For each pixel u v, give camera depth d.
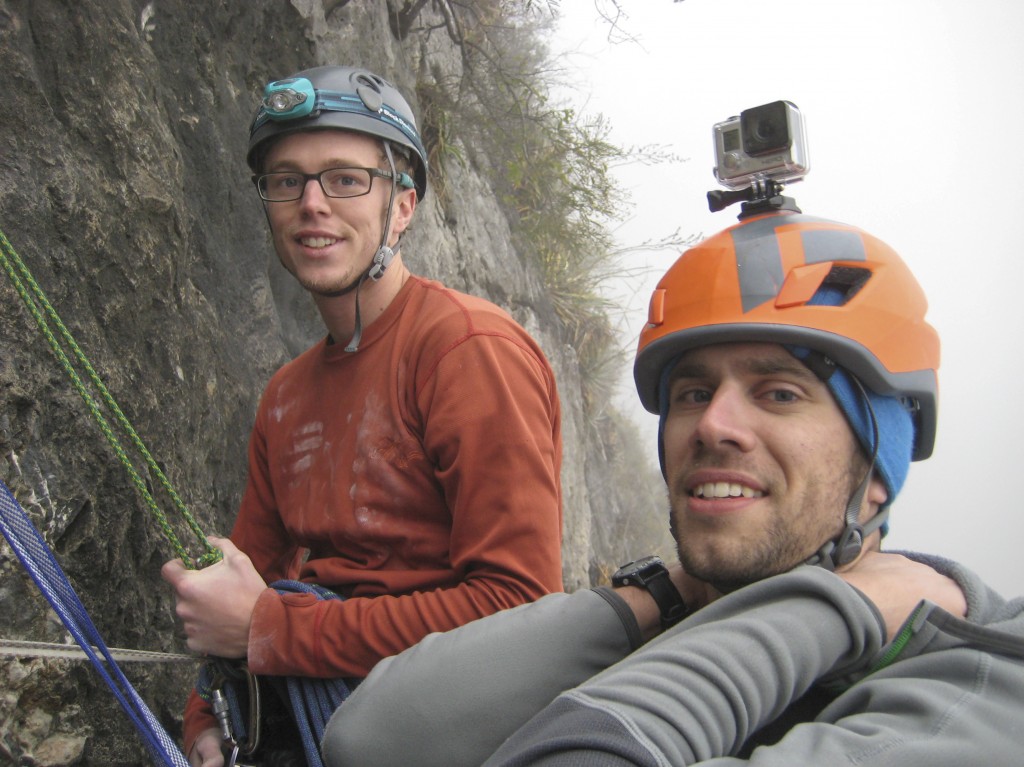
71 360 2.08
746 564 1.13
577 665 1.27
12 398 1.87
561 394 8.28
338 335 2.03
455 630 1.37
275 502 2.16
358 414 1.93
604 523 9.78
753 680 0.98
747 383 1.18
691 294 1.21
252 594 1.74
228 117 3.45
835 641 1.02
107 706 1.99
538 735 0.97
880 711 0.98
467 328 1.88
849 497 1.17
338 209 1.94
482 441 1.78
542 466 1.81
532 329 7.80
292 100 1.91
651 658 1.02
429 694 1.28
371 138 1.98
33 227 2.09
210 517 2.57
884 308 1.17
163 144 2.65
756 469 1.14
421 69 6.48
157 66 2.88
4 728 1.74
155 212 2.52
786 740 0.95
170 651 2.26
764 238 1.20
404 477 1.87
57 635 1.85
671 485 1.22
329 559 1.92
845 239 1.20
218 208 3.24
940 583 1.13
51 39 2.31
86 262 2.22
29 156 2.14
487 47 7.66
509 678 1.27
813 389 1.16
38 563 1.48
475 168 7.36
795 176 1.31
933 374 1.23
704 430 1.15
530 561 1.74
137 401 2.28
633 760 0.90
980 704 0.95
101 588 2.05
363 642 1.68
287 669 1.69
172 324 2.54
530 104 8.06
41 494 1.89
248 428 3.10
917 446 1.30
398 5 5.92
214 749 1.80
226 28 3.60
